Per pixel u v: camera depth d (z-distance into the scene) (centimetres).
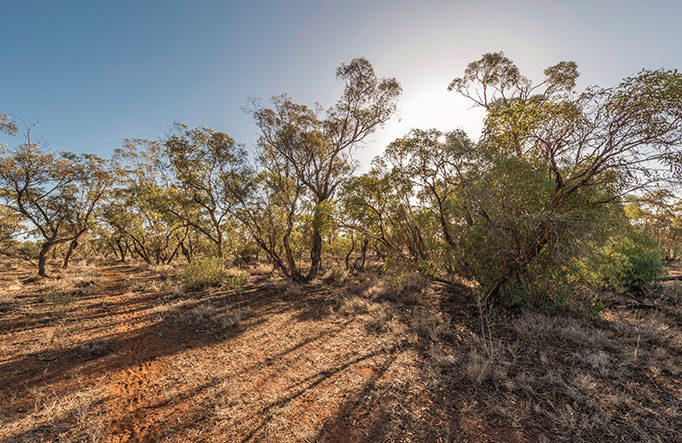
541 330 594
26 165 1592
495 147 727
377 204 1069
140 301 1030
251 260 2686
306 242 1775
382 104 1505
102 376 455
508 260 755
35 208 1733
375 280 1295
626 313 700
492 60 1377
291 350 558
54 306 905
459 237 855
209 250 2616
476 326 659
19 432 315
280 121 1462
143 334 663
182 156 1472
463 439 296
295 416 347
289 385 423
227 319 747
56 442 301
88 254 4231
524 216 633
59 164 1667
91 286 1314
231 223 1551
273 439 308
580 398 354
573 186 664
